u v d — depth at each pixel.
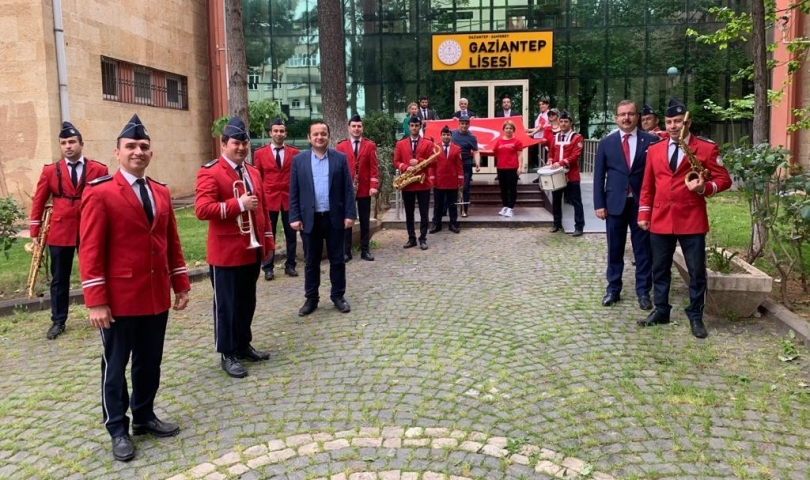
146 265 3.75
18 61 12.38
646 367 4.77
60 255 6.00
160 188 3.94
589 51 17.77
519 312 6.21
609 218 6.37
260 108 16.06
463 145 11.66
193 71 18.61
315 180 6.26
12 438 4.02
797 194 6.09
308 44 18.59
